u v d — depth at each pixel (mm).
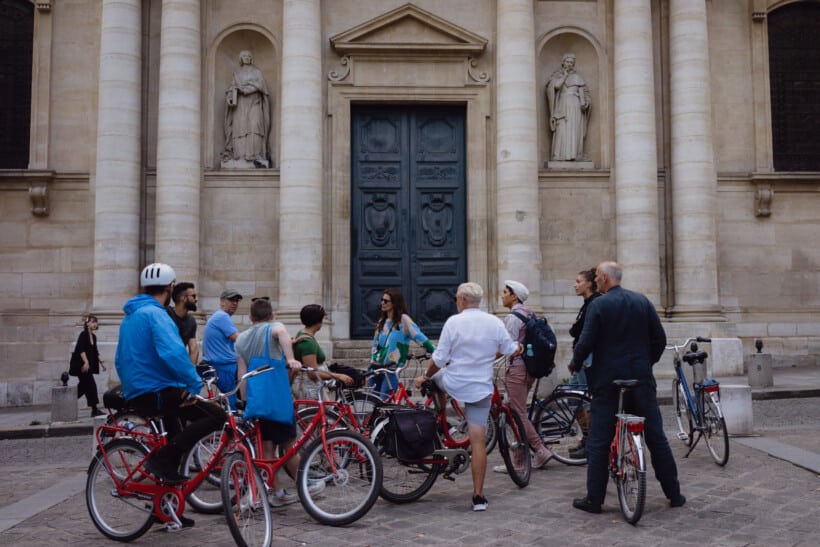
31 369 19391
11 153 20938
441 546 6430
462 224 20359
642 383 7426
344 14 20203
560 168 20312
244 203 19766
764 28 21719
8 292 20141
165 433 6973
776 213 21469
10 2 21234
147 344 6898
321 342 18094
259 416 7215
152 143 19781
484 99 20156
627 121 19438
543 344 9141
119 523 6879
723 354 18531
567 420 9867
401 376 17234
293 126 18547
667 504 7652
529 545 6414
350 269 19891
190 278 18641
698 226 19312
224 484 6188
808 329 21188
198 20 19297
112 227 18500
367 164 20312
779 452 9914
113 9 18859
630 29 19531
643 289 19109
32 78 20688
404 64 20125
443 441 8531
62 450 11992
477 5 20391
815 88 22016
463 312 7949
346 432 7270
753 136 21531
